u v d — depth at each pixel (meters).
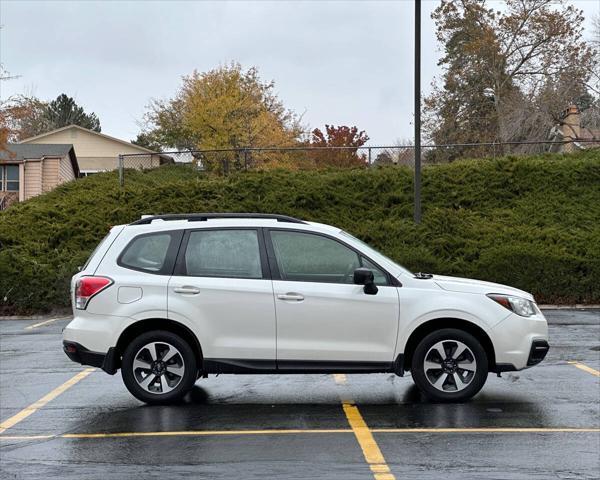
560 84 45.16
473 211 24.77
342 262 8.36
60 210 25.31
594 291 20.45
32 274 20.23
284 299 8.16
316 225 8.52
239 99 45.16
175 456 6.39
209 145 43.38
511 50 47.38
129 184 27.72
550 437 6.87
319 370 8.15
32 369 10.91
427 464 6.07
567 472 5.86
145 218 8.64
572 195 25.30
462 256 21.73
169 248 8.39
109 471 6.02
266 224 8.48
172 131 53.19
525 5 46.97
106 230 24.19
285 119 49.00
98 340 8.16
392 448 6.55
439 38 49.66
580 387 9.08
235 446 6.67
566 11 46.81
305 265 8.33
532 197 25.27
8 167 39.66
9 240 23.42
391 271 8.33
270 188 26.03
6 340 14.47
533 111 43.00
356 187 25.98
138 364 8.26
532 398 8.48
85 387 9.46
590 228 23.30
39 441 6.97
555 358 11.21
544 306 20.39
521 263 20.66
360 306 8.15
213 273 8.30
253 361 8.16
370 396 8.70
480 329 8.26
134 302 8.21
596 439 6.80
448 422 7.43
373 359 8.15
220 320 8.18
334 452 6.45
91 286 8.26
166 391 8.23
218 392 8.99
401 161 29.08
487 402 8.30
